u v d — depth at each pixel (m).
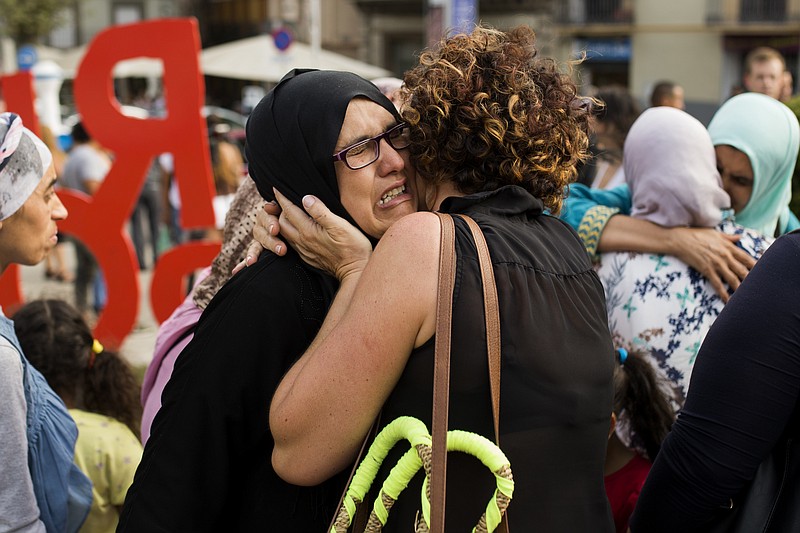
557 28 24.44
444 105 1.49
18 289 5.10
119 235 4.94
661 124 2.39
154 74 15.68
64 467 1.93
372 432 1.44
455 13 7.55
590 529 1.45
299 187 1.59
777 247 1.52
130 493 1.59
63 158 8.81
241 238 2.01
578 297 1.48
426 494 1.34
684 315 2.30
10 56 22.66
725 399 1.49
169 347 2.08
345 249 1.53
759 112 2.38
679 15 25.30
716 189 2.33
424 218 1.42
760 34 24.94
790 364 1.45
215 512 1.57
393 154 1.58
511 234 1.45
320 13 27.69
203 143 4.82
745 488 1.56
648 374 2.16
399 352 1.37
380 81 2.41
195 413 1.54
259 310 1.55
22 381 1.81
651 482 1.64
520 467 1.38
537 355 1.38
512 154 1.51
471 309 1.36
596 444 1.48
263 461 1.61
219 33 30.92
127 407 2.59
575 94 1.60
